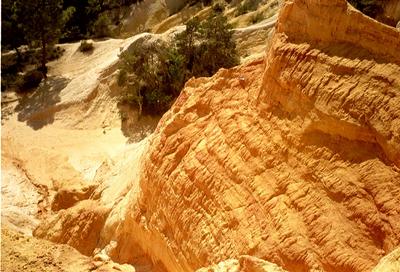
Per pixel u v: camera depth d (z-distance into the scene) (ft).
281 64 29.45
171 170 33.96
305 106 27.78
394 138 24.27
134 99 75.97
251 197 28.53
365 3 59.06
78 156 69.21
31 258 35.01
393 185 23.98
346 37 27.35
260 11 92.84
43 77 90.74
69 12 94.48
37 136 76.79
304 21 29.09
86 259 35.63
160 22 109.70
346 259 23.79
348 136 25.94
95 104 80.18
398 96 24.86
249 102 32.09
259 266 23.32
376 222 23.85
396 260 18.85
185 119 35.12
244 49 80.43
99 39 105.09
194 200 31.45
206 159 31.81
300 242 25.38
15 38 103.65
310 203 26.11
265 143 29.35
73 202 54.03
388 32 25.86
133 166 45.50
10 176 65.67
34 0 88.89
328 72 27.22
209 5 106.83
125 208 39.24
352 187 25.09
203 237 29.89
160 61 76.48
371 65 26.03
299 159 27.50
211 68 75.56
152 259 35.60
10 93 89.04
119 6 115.85
